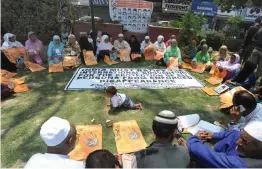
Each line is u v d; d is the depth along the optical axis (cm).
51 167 154
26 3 930
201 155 196
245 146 188
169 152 182
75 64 649
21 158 292
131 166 184
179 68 671
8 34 649
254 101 305
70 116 391
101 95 476
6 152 302
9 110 409
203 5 1600
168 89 520
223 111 423
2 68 581
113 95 405
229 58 618
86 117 389
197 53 691
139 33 1005
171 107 435
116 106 404
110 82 546
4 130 349
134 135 336
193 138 223
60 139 168
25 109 413
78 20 1012
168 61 671
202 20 957
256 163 182
